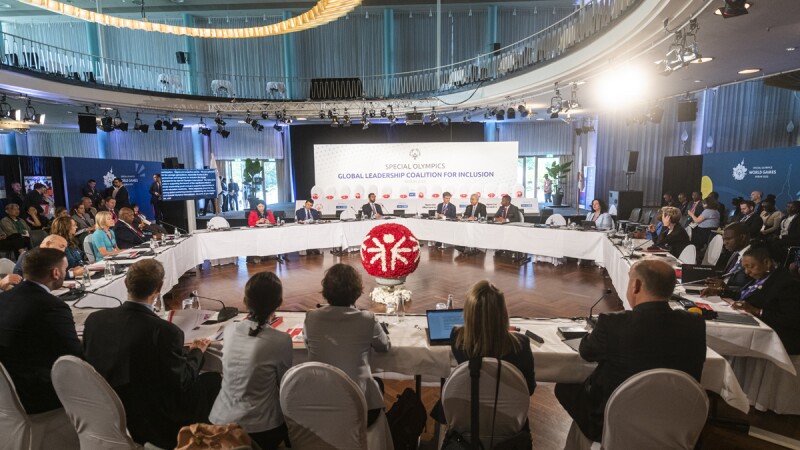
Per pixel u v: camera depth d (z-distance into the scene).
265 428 1.81
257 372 1.79
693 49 4.59
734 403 2.19
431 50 14.44
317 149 12.38
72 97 8.90
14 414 1.94
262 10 13.58
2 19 13.18
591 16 7.53
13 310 2.01
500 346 1.68
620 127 13.95
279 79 14.51
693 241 7.74
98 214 5.34
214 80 13.72
